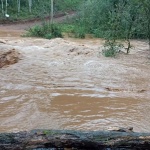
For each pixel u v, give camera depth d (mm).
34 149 3438
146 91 8242
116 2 26734
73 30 26594
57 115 6270
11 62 11000
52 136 3508
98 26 26375
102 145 3479
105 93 7910
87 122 5887
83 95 7684
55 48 14414
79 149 3494
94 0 28578
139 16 15977
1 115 6234
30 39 19625
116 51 13602
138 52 14781
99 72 10117
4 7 39156
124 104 7086
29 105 6848
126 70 10445
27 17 37000
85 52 13500
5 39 19000
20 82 8812
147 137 3518
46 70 10281
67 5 43719
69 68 10617
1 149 3414
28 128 5578
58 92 7902
